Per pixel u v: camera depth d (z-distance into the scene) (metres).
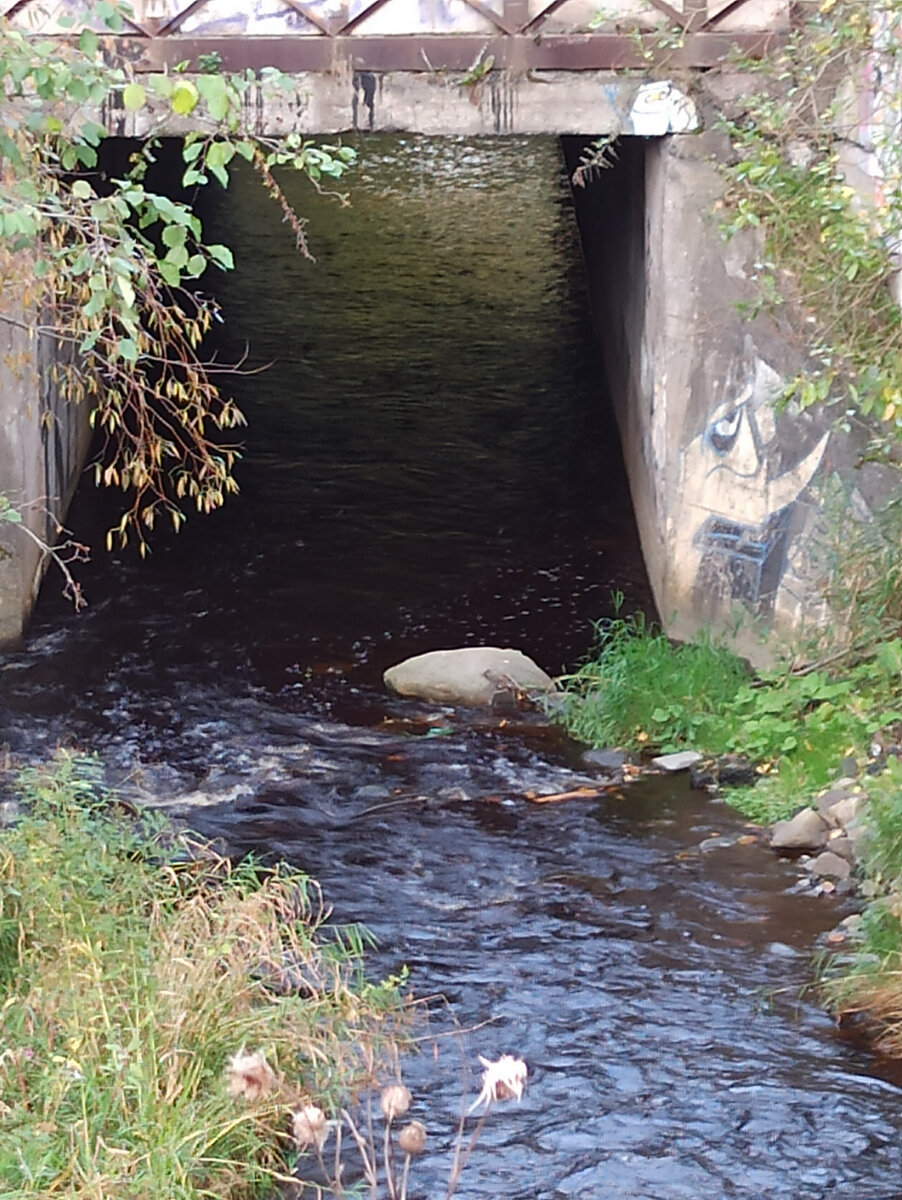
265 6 10.08
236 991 6.16
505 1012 6.97
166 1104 5.54
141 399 7.48
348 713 10.35
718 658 10.19
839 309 9.58
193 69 10.07
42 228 6.44
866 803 8.38
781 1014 6.96
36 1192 5.09
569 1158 5.95
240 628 11.66
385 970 7.32
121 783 9.32
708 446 10.54
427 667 10.69
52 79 6.16
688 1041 6.75
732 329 10.31
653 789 9.24
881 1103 6.30
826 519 10.19
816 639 10.16
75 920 6.45
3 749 9.71
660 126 10.20
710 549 10.66
